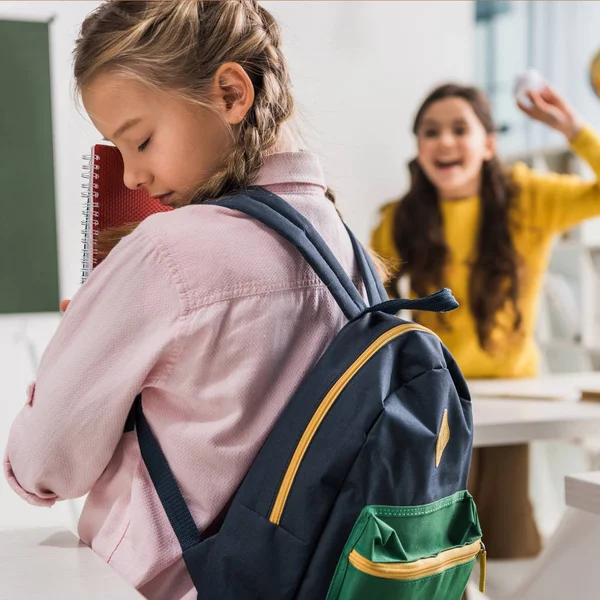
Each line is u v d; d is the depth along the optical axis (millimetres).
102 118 778
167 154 764
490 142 2553
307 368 741
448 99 2527
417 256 2584
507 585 1895
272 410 726
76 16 2740
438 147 2512
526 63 3912
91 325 709
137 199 934
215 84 759
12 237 2658
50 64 2654
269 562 675
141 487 734
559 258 3373
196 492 721
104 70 755
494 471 2176
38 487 733
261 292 713
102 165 906
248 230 728
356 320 738
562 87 3857
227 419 712
